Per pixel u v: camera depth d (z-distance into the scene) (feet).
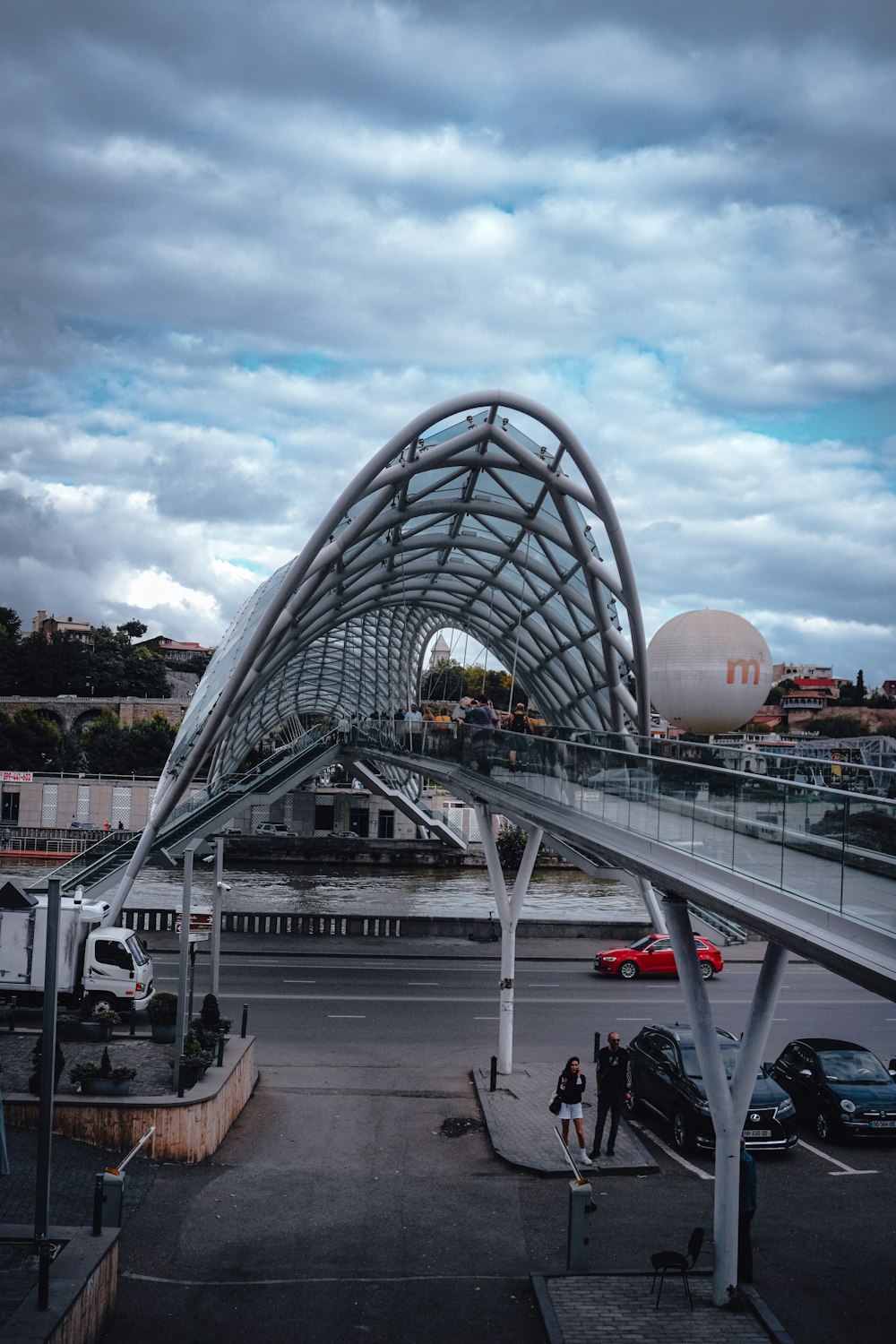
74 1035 85.05
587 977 134.41
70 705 497.46
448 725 124.16
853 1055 79.87
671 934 53.31
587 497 115.75
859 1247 56.34
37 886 145.48
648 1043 81.35
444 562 162.20
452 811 344.69
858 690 570.46
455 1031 104.53
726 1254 48.67
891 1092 75.46
